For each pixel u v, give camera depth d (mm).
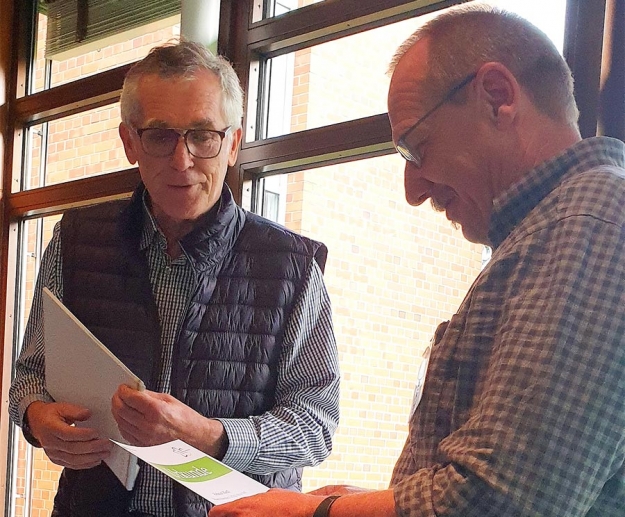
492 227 1145
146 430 1529
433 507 923
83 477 1815
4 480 3934
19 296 4102
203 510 1762
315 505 1043
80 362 1635
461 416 1061
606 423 897
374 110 2662
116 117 3713
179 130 1839
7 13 4172
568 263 954
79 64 3967
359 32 2758
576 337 917
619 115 1942
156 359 1860
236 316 1884
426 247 2588
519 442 893
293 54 2980
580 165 1104
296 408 1839
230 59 3035
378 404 2686
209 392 1830
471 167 1161
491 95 1135
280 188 2986
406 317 2637
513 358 939
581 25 2006
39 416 1709
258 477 1828
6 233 4066
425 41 1207
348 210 2805
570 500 883
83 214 2035
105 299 1920
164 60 1893
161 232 1919
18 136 4117
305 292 1925
